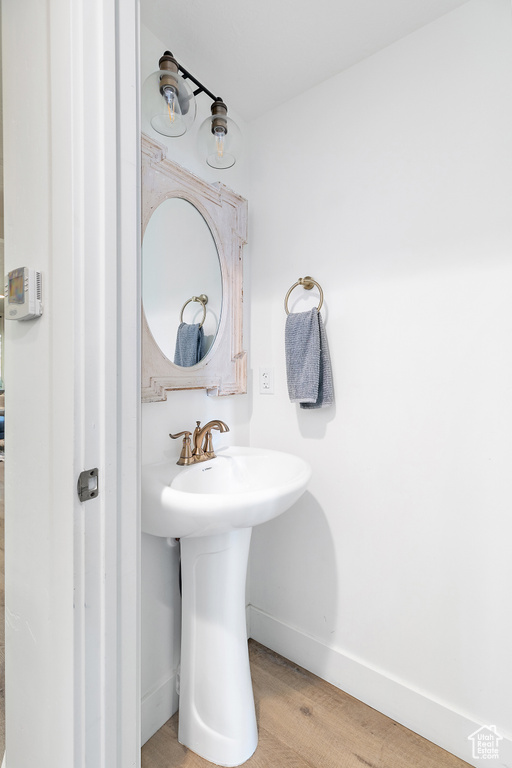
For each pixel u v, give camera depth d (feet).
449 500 3.71
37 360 2.41
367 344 4.18
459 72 3.60
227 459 4.08
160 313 3.78
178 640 4.07
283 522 4.87
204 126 3.86
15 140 2.56
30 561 2.52
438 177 3.73
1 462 10.12
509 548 3.40
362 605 4.23
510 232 3.38
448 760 3.55
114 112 2.21
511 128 3.36
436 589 3.77
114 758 2.32
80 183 2.07
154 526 3.00
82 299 2.10
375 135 4.11
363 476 4.23
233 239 4.69
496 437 3.46
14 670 2.71
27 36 2.40
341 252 4.36
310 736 3.74
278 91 4.62
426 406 3.83
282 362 4.87
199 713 3.55
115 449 2.29
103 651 2.25
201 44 3.91
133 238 2.39
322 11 3.58
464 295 3.60
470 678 3.57
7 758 2.80
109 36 2.16
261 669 4.63
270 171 4.97
